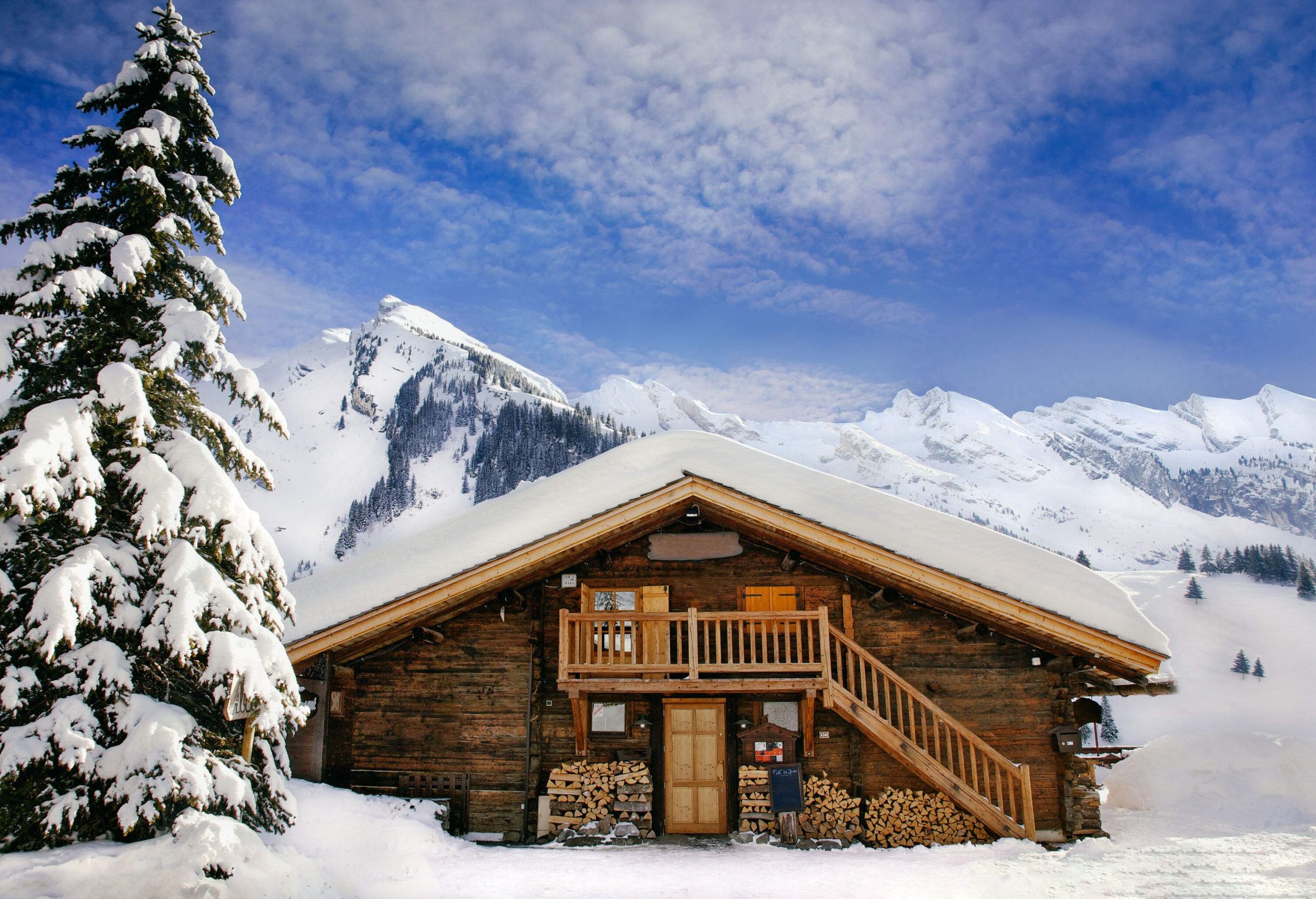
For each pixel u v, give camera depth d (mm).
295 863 11203
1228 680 154875
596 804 16031
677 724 16844
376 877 12688
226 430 12180
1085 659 16359
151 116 12109
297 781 15070
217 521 11047
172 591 10688
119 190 11711
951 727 15570
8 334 10609
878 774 16281
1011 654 16609
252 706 10859
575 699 15984
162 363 11062
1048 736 16188
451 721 16766
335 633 15867
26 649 10039
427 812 15359
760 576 17281
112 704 10461
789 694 16875
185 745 10820
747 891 12062
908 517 16812
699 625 17203
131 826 9805
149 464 10812
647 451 18406
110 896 9234
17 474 9656
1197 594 197125
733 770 16516
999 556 16172
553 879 12711
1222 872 12570
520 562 16109
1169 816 18031
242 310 12492
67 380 11375
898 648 16719
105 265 11789
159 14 12875
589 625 16219
